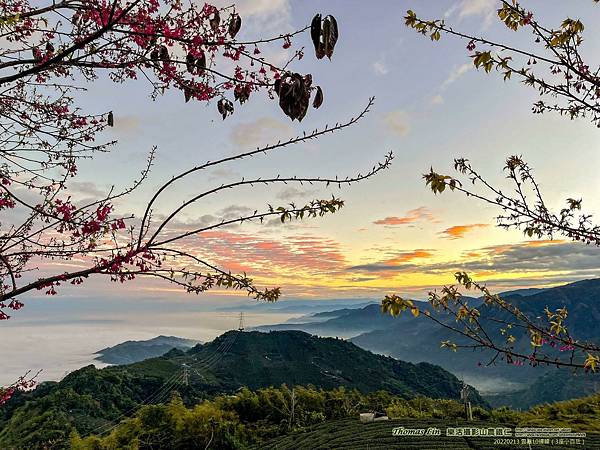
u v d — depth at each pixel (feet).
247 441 84.58
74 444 71.00
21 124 11.41
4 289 8.94
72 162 12.54
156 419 80.38
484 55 11.51
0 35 10.46
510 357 11.60
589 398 91.97
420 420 88.02
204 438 79.71
